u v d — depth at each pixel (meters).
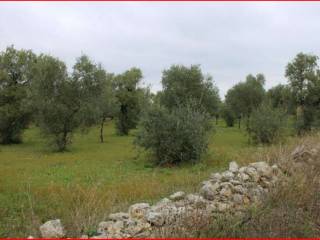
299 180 6.72
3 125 36.31
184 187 9.47
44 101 29.31
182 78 41.03
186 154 18.52
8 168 17.05
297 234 5.01
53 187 11.32
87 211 6.43
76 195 9.41
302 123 33.94
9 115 35.53
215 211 5.96
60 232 5.51
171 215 5.67
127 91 47.12
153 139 18.83
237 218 5.37
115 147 30.28
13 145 35.03
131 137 43.31
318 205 5.86
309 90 36.16
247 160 10.17
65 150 28.59
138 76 48.00
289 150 9.97
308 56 36.56
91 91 31.06
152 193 9.48
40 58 34.56
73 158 21.88
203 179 10.59
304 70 36.72
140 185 11.19
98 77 31.08
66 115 29.22
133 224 5.62
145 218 5.73
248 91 52.97
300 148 9.72
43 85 29.75
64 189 10.88
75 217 6.03
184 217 5.45
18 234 6.25
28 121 37.97
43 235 5.56
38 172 15.80
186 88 40.38
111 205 7.29
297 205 5.89
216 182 7.21
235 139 34.81
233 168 8.00
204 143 18.73
